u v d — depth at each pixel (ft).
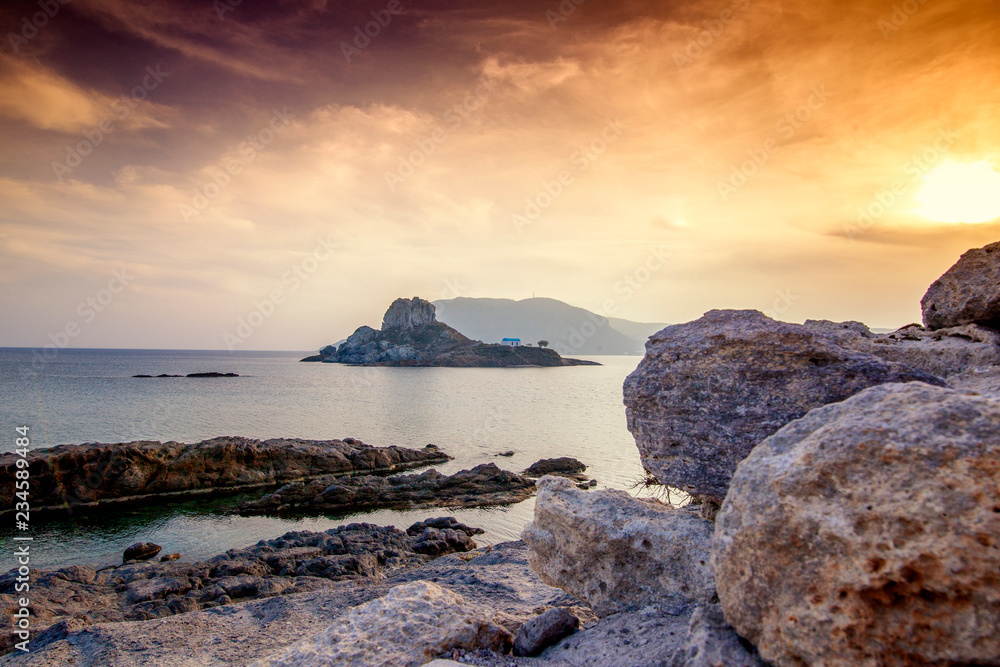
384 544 73.41
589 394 380.17
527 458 156.76
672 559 22.90
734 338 21.56
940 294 31.35
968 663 11.55
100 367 588.50
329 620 36.83
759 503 14.73
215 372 553.64
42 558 79.10
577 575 26.02
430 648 21.44
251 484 121.29
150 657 31.09
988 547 11.40
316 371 631.56
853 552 12.88
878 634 12.46
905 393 14.47
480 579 43.73
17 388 315.58
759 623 14.60
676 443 22.98
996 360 25.39
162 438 168.35
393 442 179.93
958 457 12.25
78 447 112.47
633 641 20.89
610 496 26.40
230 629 35.55
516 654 23.39
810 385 20.03
